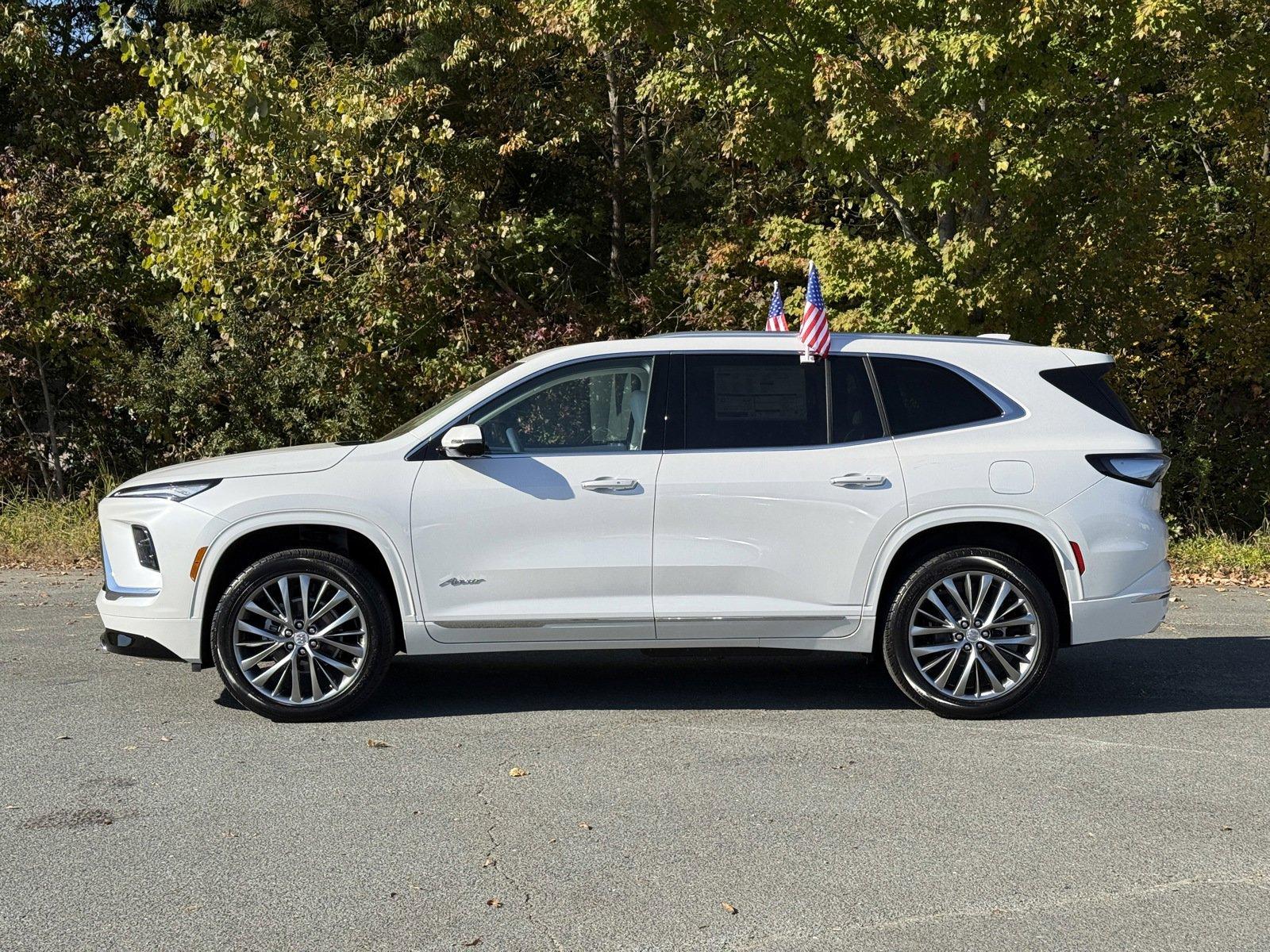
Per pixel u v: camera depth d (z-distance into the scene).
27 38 17.03
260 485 6.18
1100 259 13.20
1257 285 15.88
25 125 17.73
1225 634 8.83
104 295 14.78
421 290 14.58
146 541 6.28
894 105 11.94
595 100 18.19
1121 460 6.43
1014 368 6.56
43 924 3.84
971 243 12.37
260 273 14.34
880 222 16.23
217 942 3.72
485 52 16.67
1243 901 4.03
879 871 4.27
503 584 6.22
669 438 6.34
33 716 6.31
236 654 6.16
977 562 6.32
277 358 14.88
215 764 5.50
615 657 7.86
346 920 3.87
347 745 5.81
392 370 14.99
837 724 6.23
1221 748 5.83
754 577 6.28
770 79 12.83
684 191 19.38
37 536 12.82
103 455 15.98
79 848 4.48
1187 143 17.00
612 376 6.43
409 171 14.91
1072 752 5.74
